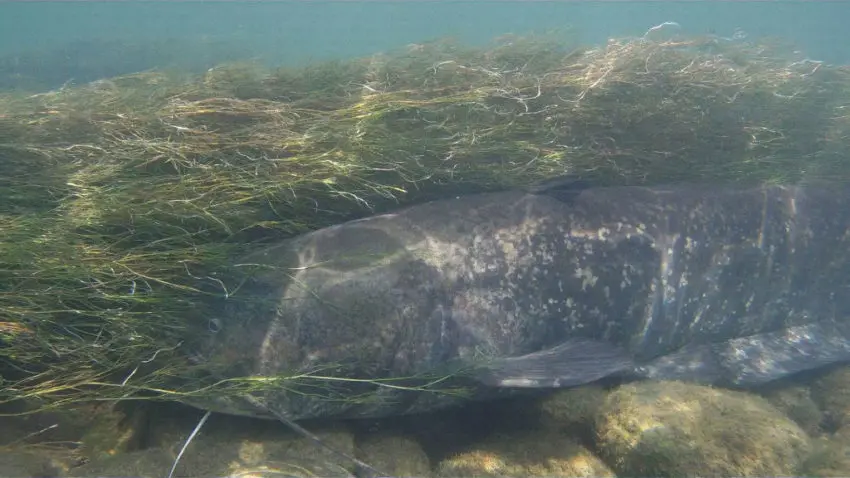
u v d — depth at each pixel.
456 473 0.67
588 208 0.82
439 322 0.73
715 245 0.85
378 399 0.72
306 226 0.79
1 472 0.55
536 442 0.71
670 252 0.83
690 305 0.84
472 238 0.76
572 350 0.76
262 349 0.68
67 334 0.63
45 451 0.60
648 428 0.65
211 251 0.69
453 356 0.73
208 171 0.75
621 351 0.76
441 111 0.87
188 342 0.66
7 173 0.71
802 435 0.65
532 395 0.75
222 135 0.79
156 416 0.67
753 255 0.87
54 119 0.80
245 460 0.63
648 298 0.81
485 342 0.74
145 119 0.81
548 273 0.77
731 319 0.88
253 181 0.75
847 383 0.85
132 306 0.65
